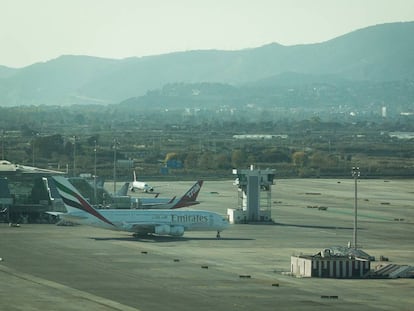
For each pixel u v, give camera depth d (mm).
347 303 176250
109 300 173750
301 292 186750
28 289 182875
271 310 168375
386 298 182500
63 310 163375
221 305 171500
